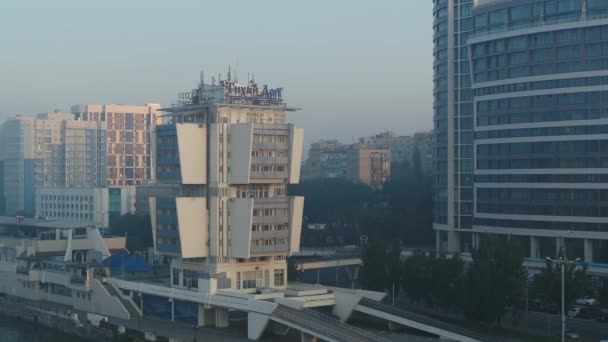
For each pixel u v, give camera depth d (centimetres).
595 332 16000
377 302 17112
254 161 17825
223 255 17850
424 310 18725
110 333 17988
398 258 19300
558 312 18088
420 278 18388
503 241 17350
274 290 17888
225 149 17925
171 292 18425
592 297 19500
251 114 18700
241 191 18188
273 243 18150
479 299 15975
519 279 16800
